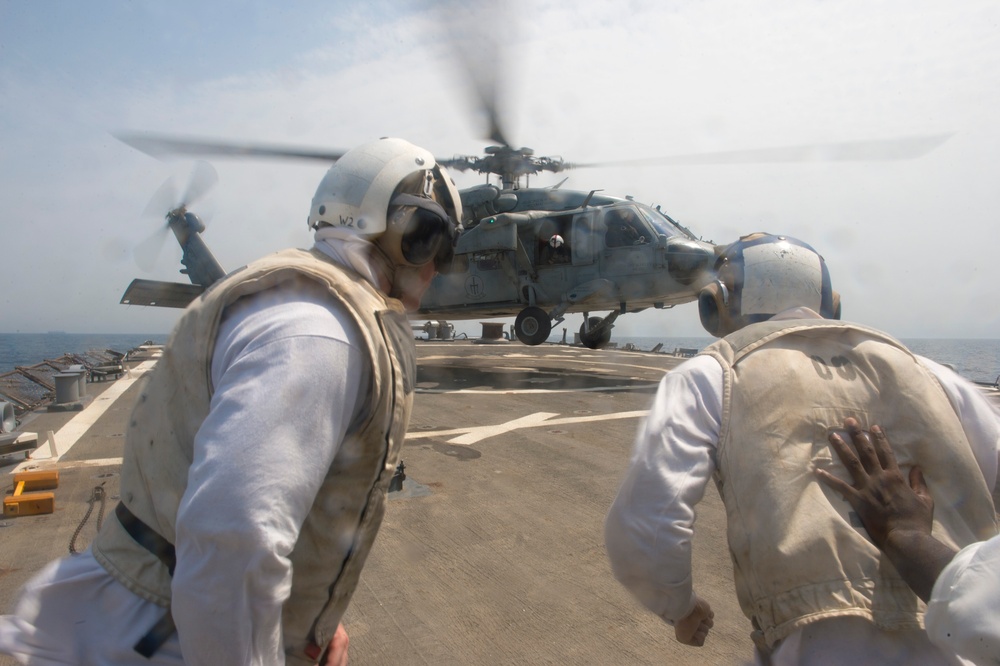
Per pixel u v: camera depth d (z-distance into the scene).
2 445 6.09
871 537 1.50
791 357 1.66
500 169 14.00
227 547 1.15
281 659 1.32
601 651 3.09
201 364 1.39
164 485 1.42
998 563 1.16
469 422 8.30
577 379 12.82
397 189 1.62
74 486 5.38
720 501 5.21
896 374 1.64
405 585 3.75
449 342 24.03
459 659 3.02
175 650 1.41
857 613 1.40
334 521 1.44
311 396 1.25
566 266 13.72
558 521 4.74
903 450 1.57
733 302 1.96
